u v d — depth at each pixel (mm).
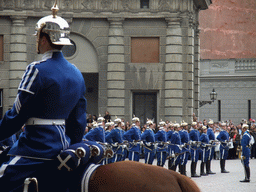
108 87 38000
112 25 38094
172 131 26688
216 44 73562
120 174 5441
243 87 56781
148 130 25797
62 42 5824
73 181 5582
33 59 38000
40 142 5527
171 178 5430
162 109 38000
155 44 38312
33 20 37969
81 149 5469
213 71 57562
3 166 5535
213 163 35719
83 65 38375
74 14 37812
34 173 5488
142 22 38219
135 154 25641
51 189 5555
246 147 23828
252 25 74875
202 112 58156
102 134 22766
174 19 37906
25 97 5422
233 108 57062
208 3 45062
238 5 74500
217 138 28938
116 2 38094
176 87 37812
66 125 6039
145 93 38562
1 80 37719
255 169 30297
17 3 37562
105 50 38188
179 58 37969
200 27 73062
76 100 5863
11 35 37750
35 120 5578
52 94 5562
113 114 37812
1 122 5477
